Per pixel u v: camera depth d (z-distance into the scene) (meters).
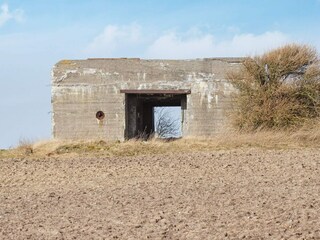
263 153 21.08
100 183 16.73
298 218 10.54
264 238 9.36
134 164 19.80
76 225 11.11
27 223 11.52
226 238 9.48
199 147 23.17
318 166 17.67
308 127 24.36
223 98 26.70
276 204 11.98
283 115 24.95
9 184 17.45
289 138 23.66
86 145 24.17
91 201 13.72
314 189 13.79
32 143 25.19
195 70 26.95
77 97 27.27
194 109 26.92
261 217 10.84
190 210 11.91
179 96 28.08
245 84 26.06
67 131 27.25
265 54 26.17
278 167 17.81
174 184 15.74
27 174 18.98
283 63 25.77
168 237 9.77
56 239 10.03
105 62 27.19
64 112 27.31
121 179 17.20
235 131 25.30
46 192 15.66
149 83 27.03
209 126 26.81
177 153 22.06
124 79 27.11
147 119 34.09
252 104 25.64
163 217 11.38
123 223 11.06
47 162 21.22
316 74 25.53
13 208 13.31
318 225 9.98
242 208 11.82
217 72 26.78
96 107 27.19
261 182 15.28
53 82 27.39
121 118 27.05
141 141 25.02
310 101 25.55
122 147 23.53
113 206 12.88
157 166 19.17
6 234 10.59
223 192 13.95
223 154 21.16
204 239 9.49
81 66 27.28
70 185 16.66
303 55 25.78
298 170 17.11
